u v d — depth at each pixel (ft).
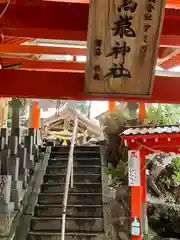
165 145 11.30
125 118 17.85
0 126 19.30
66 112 23.88
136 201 11.20
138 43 7.20
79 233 12.30
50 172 16.55
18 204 12.90
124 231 12.39
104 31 7.07
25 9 7.90
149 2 6.82
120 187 14.12
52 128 25.27
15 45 14.37
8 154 13.58
